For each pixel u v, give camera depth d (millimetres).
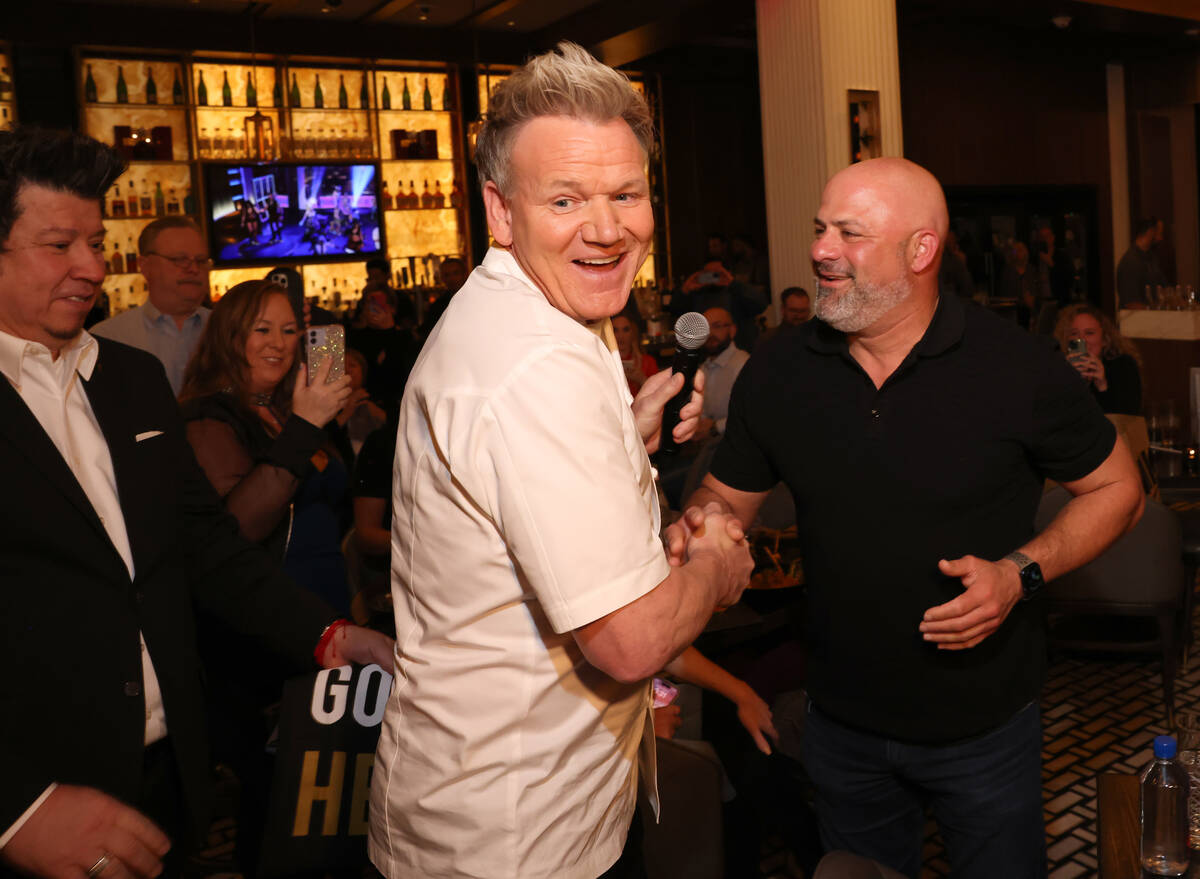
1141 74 11477
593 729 1181
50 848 1227
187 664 1639
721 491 2086
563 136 1071
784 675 2611
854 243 1758
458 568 1114
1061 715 3627
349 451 4395
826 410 1857
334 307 8953
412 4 8164
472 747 1139
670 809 2000
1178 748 2129
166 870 1649
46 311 1471
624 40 8430
